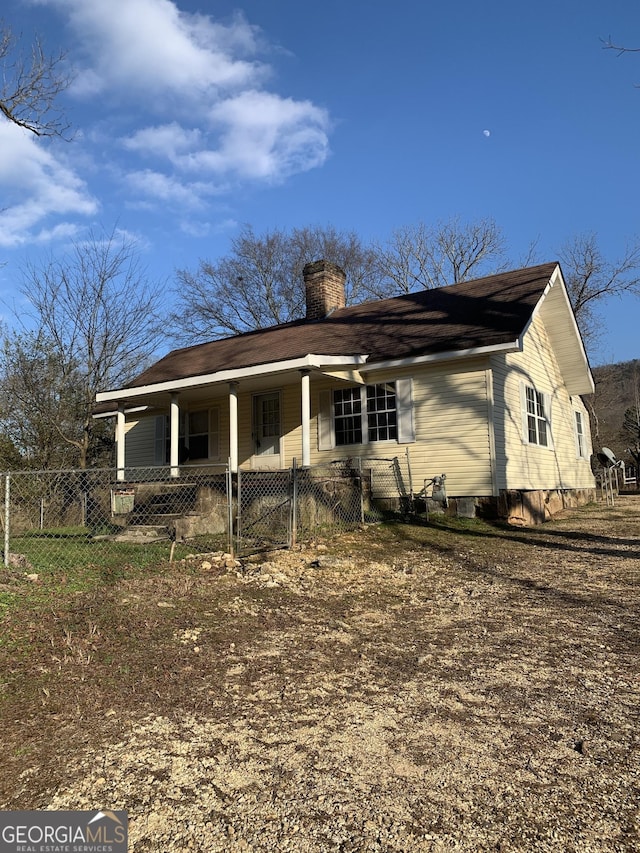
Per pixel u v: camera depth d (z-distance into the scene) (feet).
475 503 38.06
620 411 161.07
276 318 125.49
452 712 11.35
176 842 7.69
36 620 16.20
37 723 10.85
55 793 8.77
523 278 45.52
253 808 8.38
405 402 41.09
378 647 15.15
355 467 38.52
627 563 25.52
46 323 68.49
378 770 9.31
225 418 51.70
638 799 8.44
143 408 54.65
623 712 11.25
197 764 9.55
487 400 38.14
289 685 12.70
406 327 43.50
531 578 23.07
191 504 35.70
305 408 38.75
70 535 34.04
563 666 13.69
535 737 10.32
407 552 28.35
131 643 14.89
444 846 7.50
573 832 7.73
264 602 19.07
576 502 57.21
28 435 66.54
